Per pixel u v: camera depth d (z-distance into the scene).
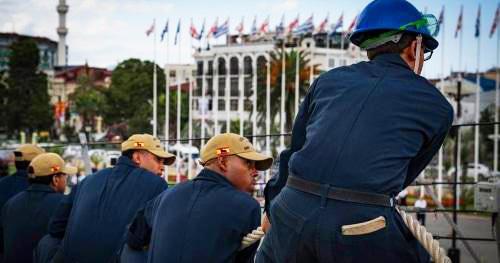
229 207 3.53
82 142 7.14
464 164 37.38
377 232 2.32
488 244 12.27
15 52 96.56
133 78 97.00
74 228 4.57
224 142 3.71
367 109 2.45
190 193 3.61
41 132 97.50
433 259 2.41
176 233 3.50
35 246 5.59
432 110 2.47
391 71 2.56
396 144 2.39
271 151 41.06
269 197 2.82
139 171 4.69
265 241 2.68
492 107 57.53
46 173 5.71
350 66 2.68
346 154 2.39
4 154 9.09
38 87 97.25
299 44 59.69
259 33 47.94
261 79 61.75
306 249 2.42
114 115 97.50
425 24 2.59
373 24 2.62
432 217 16.39
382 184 2.34
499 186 4.41
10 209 5.73
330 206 2.37
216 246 3.46
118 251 4.29
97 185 4.65
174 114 87.44
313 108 2.64
